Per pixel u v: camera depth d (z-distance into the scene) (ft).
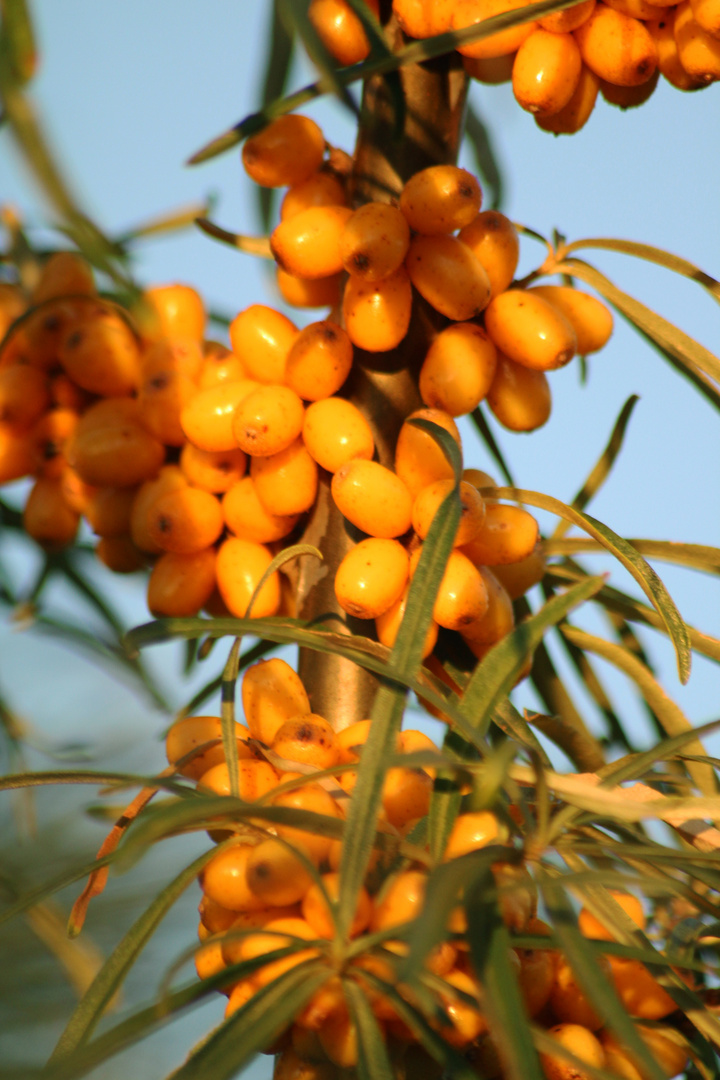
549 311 1.38
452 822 1.31
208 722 1.36
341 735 1.36
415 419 1.34
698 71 1.38
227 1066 1.25
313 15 1.38
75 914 1.34
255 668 1.37
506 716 1.36
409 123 1.41
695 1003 1.33
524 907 1.30
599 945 1.30
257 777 1.34
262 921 1.32
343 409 1.37
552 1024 1.34
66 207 1.22
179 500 1.39
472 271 1.37
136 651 1.33
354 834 1.29
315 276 1.38
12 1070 1.25
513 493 1.39
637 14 1.38
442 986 1.29
